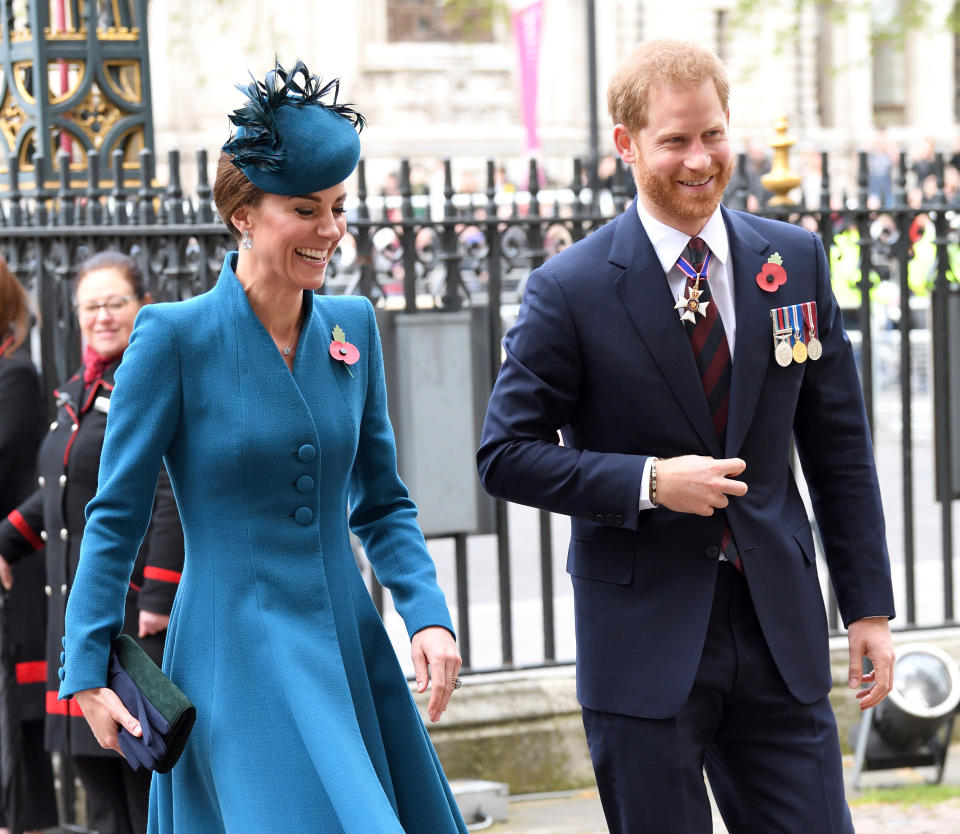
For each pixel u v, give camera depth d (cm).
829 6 3856
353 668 338
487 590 998
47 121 660
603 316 348
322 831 319
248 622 328
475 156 3588
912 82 4362
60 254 607
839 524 361
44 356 613
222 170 331
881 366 1580
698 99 338
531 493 347
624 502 336
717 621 347
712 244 349
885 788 604
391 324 611
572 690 621
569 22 3769
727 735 356
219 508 331
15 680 557
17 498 567
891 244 667
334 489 341
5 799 556
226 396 331
